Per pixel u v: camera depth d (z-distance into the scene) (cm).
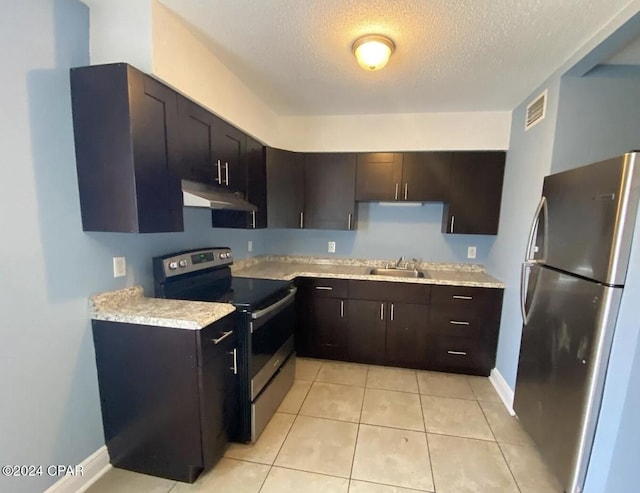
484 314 271
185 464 160
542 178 207
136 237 183
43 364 138
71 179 145
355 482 164
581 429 143
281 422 212
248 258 325
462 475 169
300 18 153
